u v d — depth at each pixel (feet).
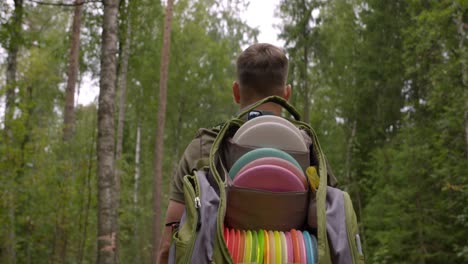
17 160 32.32
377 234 64.44
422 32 55.42
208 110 116.37
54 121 79.41
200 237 5.04
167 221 5.94
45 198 34.99
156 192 66.23
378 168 76.74
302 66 103.86
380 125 94.22
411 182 62.69
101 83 29.12
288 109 6.23
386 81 94.79
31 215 35.01
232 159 5.64
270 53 6.47
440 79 50.83
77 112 68.39
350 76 100.12
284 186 5.41
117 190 54.13
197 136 6.20
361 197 95.91
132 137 124.47
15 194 32.68
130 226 81.92
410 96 91.71
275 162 5.42
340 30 102.42
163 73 67.46
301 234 5.35
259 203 5.37
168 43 67.82
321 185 5.43
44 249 37.47
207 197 5.27
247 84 6.45
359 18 101.40
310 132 6.13
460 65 48.62
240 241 5.22
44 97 76.79
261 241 5.22
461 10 48.08
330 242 5.19
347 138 100.94
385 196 69.41
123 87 68.33
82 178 36.68
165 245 5.90
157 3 86.38
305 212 5.56
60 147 37.88
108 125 28.99
